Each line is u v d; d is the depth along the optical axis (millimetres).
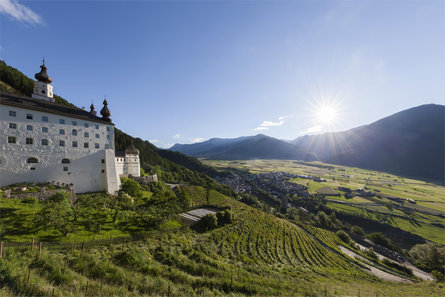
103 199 40125
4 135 39156
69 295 10648
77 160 49844
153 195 59250
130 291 13555
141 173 95938
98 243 23469
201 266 22094
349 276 39438
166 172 130750
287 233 59062
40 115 44281
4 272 10719
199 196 78812
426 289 36969
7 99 41688
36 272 12805
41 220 24297
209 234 37812
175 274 18328
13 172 39625
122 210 36125
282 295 19094
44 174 43844
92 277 14625
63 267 14305
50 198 35625
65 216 26719
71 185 47219
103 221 31297
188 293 15352
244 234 44188
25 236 22047
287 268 32906
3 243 18828
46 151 44562
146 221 35031
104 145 56250
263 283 21484
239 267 26656
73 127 49781
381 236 92375
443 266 65875
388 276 49562
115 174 56844
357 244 84812
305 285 25000
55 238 22844
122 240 25906
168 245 27781
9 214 26781
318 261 44750
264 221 62625
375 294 27250
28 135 42188
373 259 63656
